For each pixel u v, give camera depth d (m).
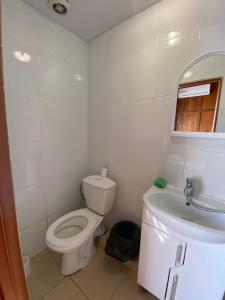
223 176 0.96
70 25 1.37
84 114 1.70
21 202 1.27
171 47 1.09
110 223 1.68
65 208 1.64
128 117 1.39
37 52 1.23
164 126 1.18
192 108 1.04
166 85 1.14
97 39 1.53
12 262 0.43
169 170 1.19
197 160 1.05
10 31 1.06
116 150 1.52
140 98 1.29
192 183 1.04
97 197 1.44
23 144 1.22
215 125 0.96
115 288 1.14
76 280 1.19
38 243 1.43
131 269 1.29
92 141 1.73
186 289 0.87
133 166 1.41
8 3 1.04
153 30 1.16
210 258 0.76
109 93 1.50
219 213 0.90
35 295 1.09
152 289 1.02
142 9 1.19
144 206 0.99
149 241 0.98
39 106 1.29
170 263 0.90
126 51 1.33
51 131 1.41
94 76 1.61
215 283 0.76
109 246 1.30
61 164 1.54
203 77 0.98
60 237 1.29
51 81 1.35
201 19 0.96
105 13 1.23
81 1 1.12
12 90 1.11
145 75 1.24
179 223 0.77
